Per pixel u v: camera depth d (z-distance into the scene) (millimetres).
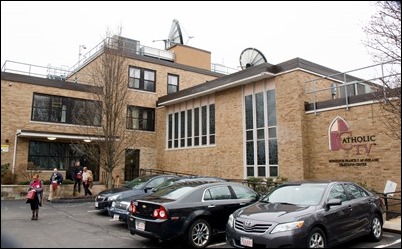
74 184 18000
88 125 18750
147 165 23953
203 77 27719
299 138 14773
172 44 30062
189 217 7500
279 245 6160
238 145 17797
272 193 8195
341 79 17328
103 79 18797
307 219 6461
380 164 12445
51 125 20391
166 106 23875
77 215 12109
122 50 19359
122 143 19297
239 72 17562
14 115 19281
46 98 20578
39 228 9578
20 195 16797
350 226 7309
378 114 12656
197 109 21172
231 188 8703
